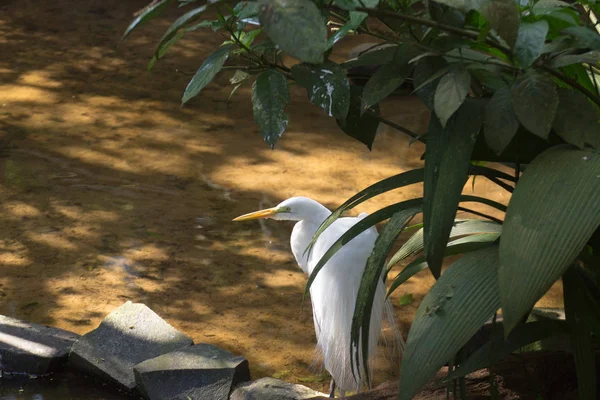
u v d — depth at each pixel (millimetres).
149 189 5184
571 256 1355
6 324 3436
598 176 1431
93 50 8008
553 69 1590
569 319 1796
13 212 4789
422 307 1616
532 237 1398
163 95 6953
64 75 7355
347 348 2895
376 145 6023
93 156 5680
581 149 1527
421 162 5762
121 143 5930
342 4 1409
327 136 6188
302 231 3281
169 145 5926
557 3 1567
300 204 3246
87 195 5055
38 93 6906
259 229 4703
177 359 3086
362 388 3283
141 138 6035
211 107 6719
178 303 3918
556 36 1715
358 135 1977
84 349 3244
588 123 1492
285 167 5598
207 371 3004
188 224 4723
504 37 1339
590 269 2146
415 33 1698
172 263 4289
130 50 8031
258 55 1674
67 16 9008
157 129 6227
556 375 2297
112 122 6336
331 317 2904
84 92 6973
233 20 1556
